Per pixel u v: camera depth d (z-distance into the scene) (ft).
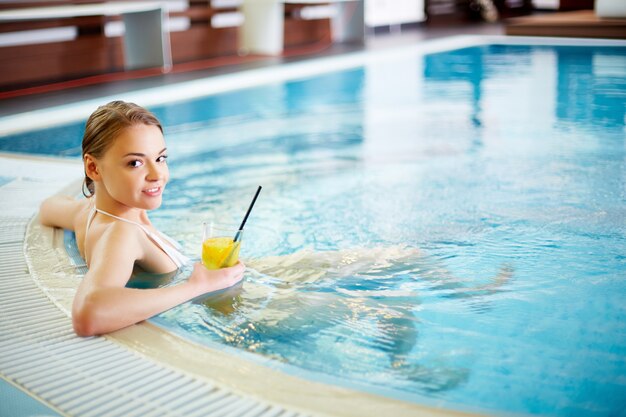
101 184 6.45
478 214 9.16
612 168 11.09
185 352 5.27
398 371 5.17
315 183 10.85
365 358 5.35
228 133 14.52
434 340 5.68
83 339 5.47
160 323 5.82
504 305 6.38
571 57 23.41
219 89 19.81
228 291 6.58
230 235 6.73
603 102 16.30
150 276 6.76
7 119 15.93
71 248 7.56
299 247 8.02
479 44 28.63
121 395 4.63
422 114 15.98
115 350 5.29
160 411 4.42
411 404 4.52
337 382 4.90
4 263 7.10
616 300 6.48
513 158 11.95
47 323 5.76
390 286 6.83
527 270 7.24
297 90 19.66
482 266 7.36
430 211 9.36
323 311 6.18
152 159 6.17
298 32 31.24
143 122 6.12
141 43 24.97
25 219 8.54
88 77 22.77
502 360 5.36
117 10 21.75
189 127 15.14
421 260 7.55
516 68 21.97
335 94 18.89
